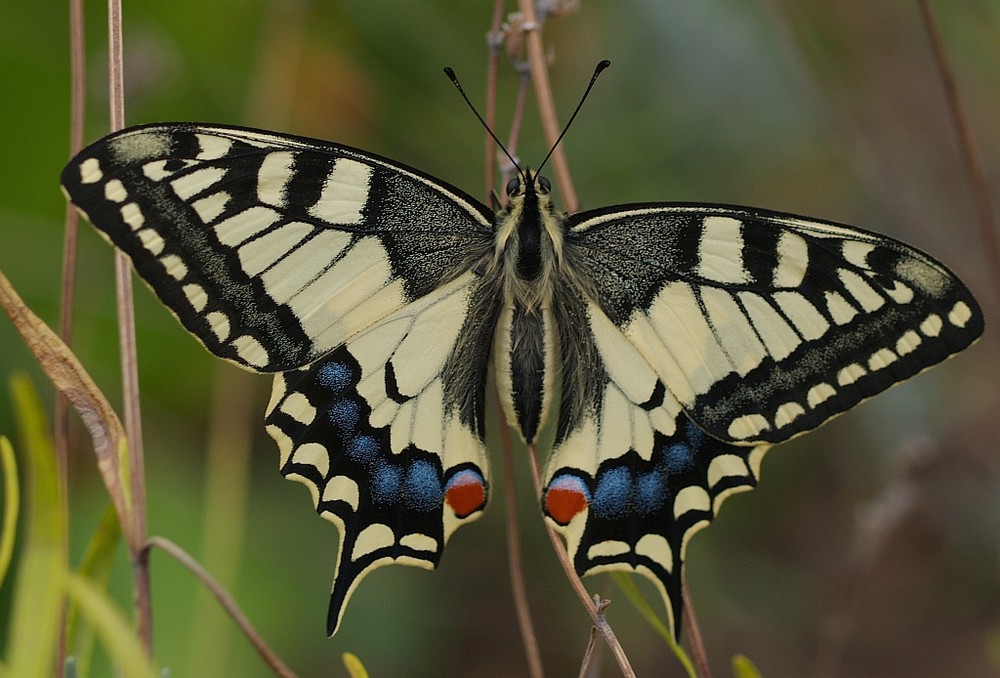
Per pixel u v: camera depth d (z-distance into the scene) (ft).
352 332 2.12
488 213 2.14
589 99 2.34
